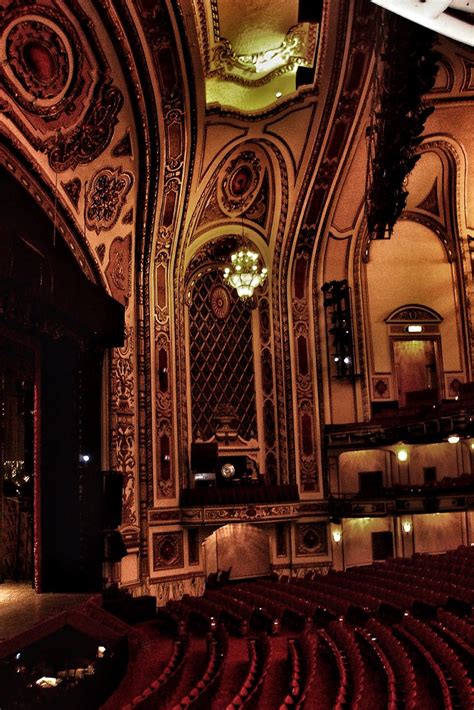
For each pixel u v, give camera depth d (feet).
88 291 37.40
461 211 63.36
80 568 41.83
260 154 54.65
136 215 49.42
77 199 42.14
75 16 34.47
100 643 31.86
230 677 29.43
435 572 41.37
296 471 59.77
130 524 48.21
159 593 49.88
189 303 58.59
